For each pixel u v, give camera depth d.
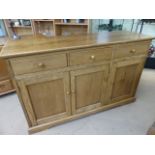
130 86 1.66
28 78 1.08
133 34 1.50
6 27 2.46
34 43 1.18
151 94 1.99
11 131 1.42
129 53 1.35
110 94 1.58
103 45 1.17
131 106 1.77
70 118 1.50
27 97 1.18
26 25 2.60
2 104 1.82
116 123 1.51
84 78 1.30
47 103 1.31
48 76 1.13
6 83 1.89
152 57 2.63
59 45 1.11
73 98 1.38
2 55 0.91
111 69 1.37
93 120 1.55
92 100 1.53
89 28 2.51
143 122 1.53
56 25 2.58
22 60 0.99
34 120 1.34
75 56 1.13
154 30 2.70
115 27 2.67
